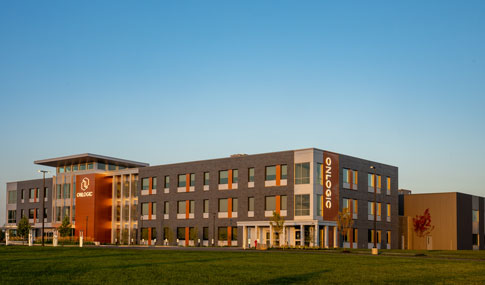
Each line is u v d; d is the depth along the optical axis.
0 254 40.62
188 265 30.88
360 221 77.62
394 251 62.22
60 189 102.44
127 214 94.19
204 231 82.12
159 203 88.50
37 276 23.73
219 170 81.31
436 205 88.00
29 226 98.50
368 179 80.56
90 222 94.50
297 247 66.38
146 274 25.20
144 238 90.12
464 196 88.88
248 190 77.19
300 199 71.50
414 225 89.81
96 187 95.25
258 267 30.25
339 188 74.44
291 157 73.25
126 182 95.25
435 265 34.25
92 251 46.38
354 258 41.09
